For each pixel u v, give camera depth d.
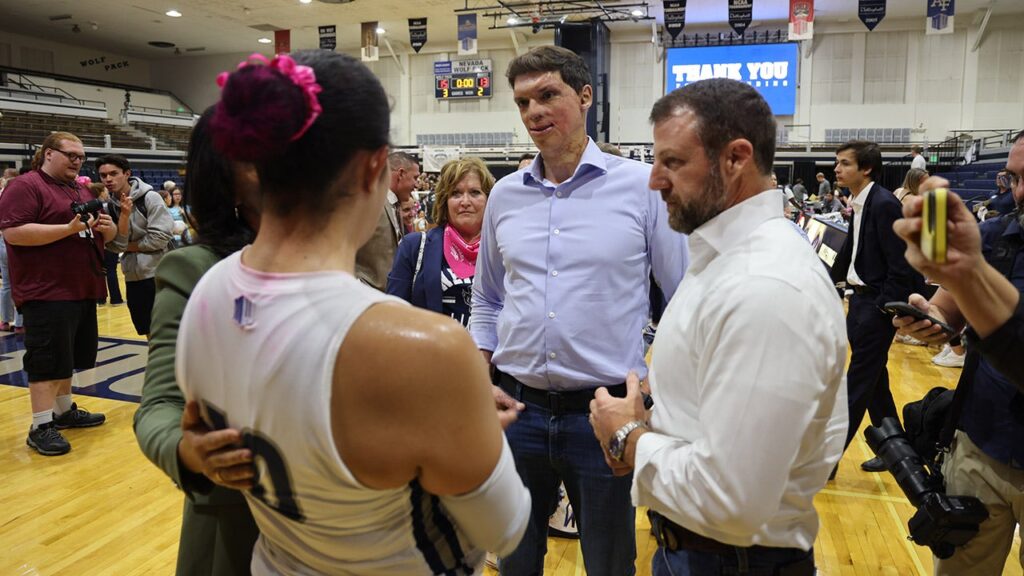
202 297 0.78
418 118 22.19
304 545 0.80
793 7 14.64
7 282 6.34
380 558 0.78
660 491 1.01
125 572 2.48
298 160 0.71
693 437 1.04
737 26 14.19
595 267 1.65
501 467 0.77
